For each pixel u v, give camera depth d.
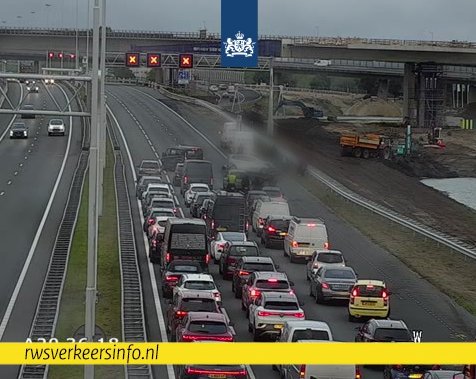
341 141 186.25
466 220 132.62
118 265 81.31
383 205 140.38
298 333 51.47
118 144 189.25
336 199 132.50
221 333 52.16
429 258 95.75
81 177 139.62
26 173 145.88
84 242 92.12
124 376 49.84
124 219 106.00
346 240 103.75
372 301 67.69
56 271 78.25
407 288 82.44
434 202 146.50
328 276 74.19
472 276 88.50
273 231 97.94
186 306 58.16
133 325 61.38
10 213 109.88
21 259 85.19
